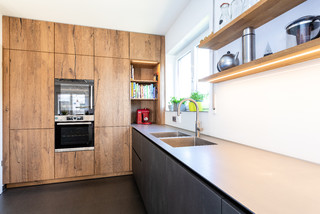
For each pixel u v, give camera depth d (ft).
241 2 4.15
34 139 8.79
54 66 9.08
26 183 8.81
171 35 9.98
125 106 10.23
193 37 8.51
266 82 4.13
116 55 10.12
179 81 11.15
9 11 8.14
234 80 5.17
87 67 9.61
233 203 2.04
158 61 10.90
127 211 6.62
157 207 5.02
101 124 9.80
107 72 9.95
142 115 11.49
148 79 12.36
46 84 8.96
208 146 4.68
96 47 9.78
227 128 5.48
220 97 5.81
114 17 8.84
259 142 4.35
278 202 1.87
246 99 4.73
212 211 2.36
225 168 2.97
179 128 8.94
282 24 3.70
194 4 7.38
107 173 10.03
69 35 9.35
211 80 5.48
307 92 3.27
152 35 10.84
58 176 9.08
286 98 3.67
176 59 11.09
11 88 8.50
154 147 5.36
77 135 9.44
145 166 6.64
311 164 3.15
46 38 9.00
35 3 7.59
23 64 8.67
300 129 3.41
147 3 7.75
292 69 3.53
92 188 8.55
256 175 2.66
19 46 8.62
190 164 3.18
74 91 9.39
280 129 3.81
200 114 7.04
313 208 1.75
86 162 9.53
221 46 5.62
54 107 9.07
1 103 8.22
